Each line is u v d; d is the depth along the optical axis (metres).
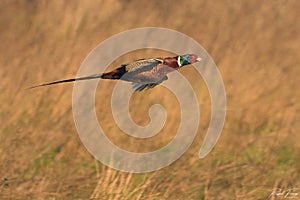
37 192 12.41
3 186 12.58
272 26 16.95
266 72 15.45
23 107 14.95
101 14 17.91
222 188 12.21
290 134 13.66
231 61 15.78
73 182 12.66
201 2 17.92
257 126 13.97
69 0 18.30
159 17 17.62
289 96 14.71
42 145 13.77
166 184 12.34
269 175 12.55
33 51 16.91
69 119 14.48
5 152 13.59
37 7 18.27
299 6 17.42
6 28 17.81
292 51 16.09
